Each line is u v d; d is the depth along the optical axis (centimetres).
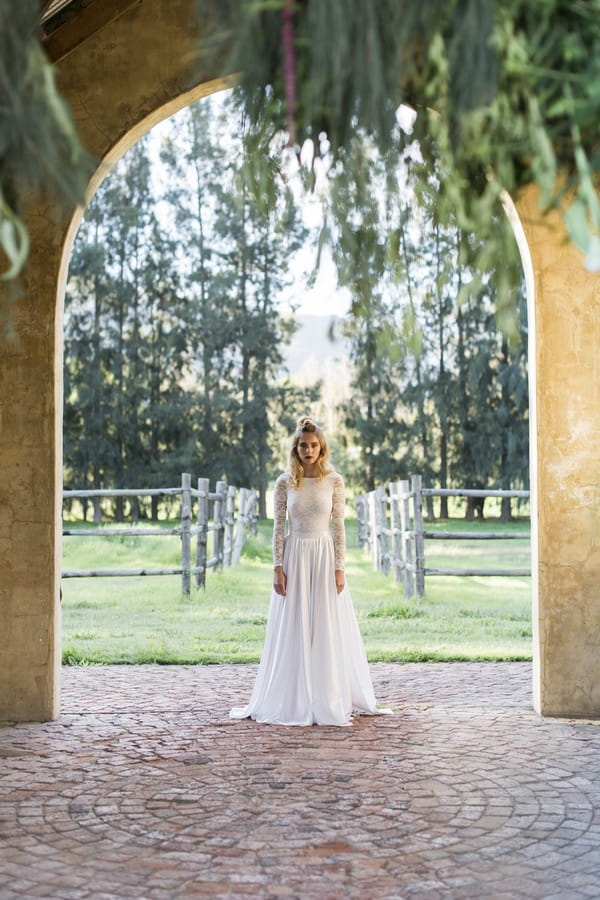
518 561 1573
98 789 369
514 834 318
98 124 483
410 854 300
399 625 872
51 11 448
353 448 2870
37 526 486
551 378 479
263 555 1691
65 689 577
